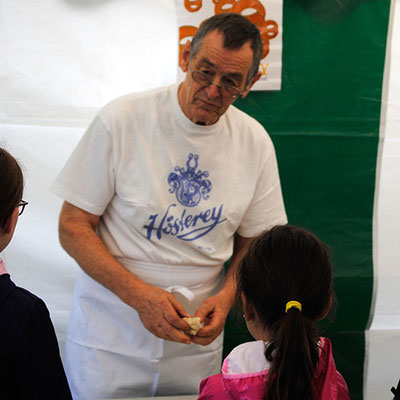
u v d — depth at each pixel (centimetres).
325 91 208
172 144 152
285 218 170
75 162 154
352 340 219
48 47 193
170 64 197
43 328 104
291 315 89
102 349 161
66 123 196
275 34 201
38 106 195
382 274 217
